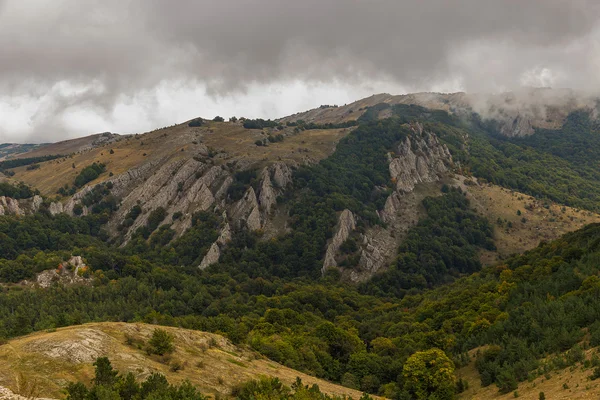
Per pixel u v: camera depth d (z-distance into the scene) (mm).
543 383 69250
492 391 77562
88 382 51156
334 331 120438
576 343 77688
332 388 81562
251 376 69750
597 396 54656
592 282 97375
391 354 113062
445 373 83500
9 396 41625
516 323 96312
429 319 130000
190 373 63062
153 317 117688
